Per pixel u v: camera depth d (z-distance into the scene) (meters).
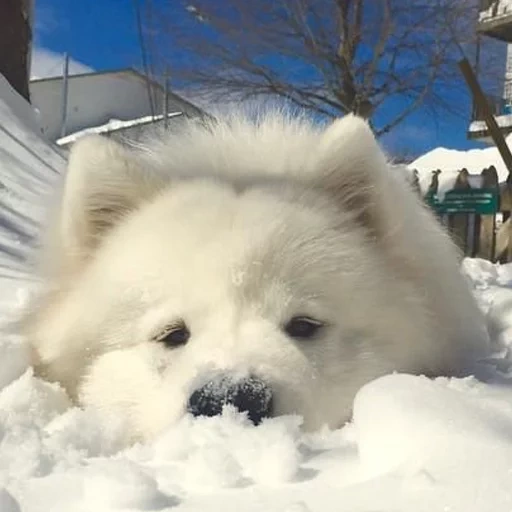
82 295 0.43
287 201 0.43
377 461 0.25
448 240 0.50
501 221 1.75
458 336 0.46
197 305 0.38
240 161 0.49
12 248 0.84
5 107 1.33
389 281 0.42
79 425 0.34
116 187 0.45
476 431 0.25
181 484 0.24
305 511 0.20
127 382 0.39
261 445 0.27
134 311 0.40
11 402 0.38
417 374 0.43
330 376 0.38
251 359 0.35
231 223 0.40
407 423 0.26
